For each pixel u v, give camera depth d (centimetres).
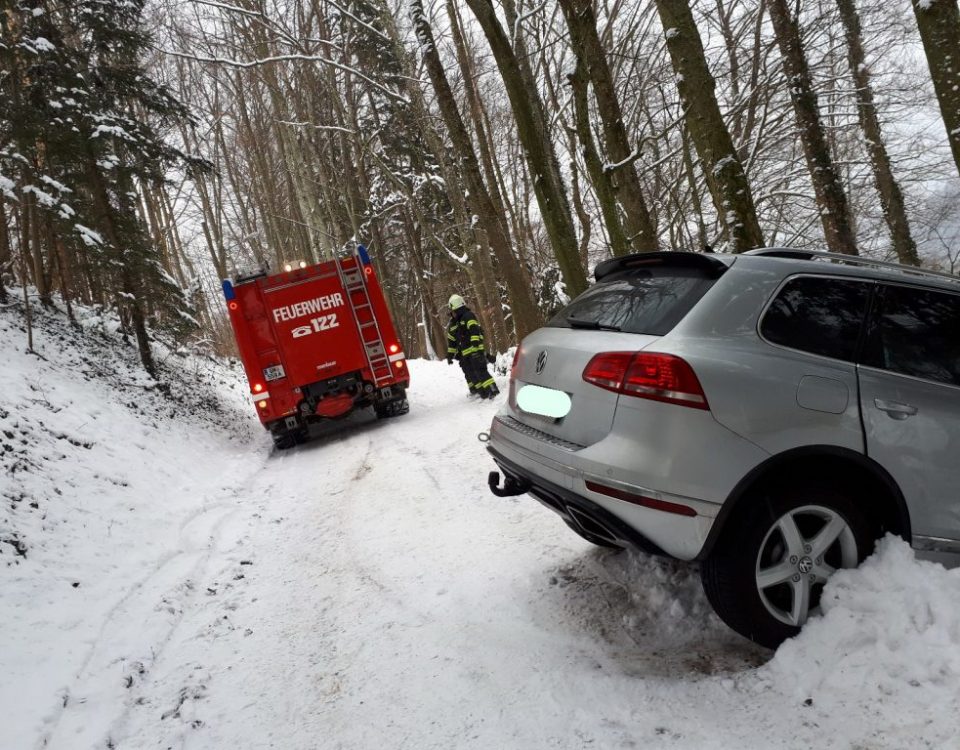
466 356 1151
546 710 278
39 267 1209
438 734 274
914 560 292
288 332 1088
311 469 870
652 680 289
